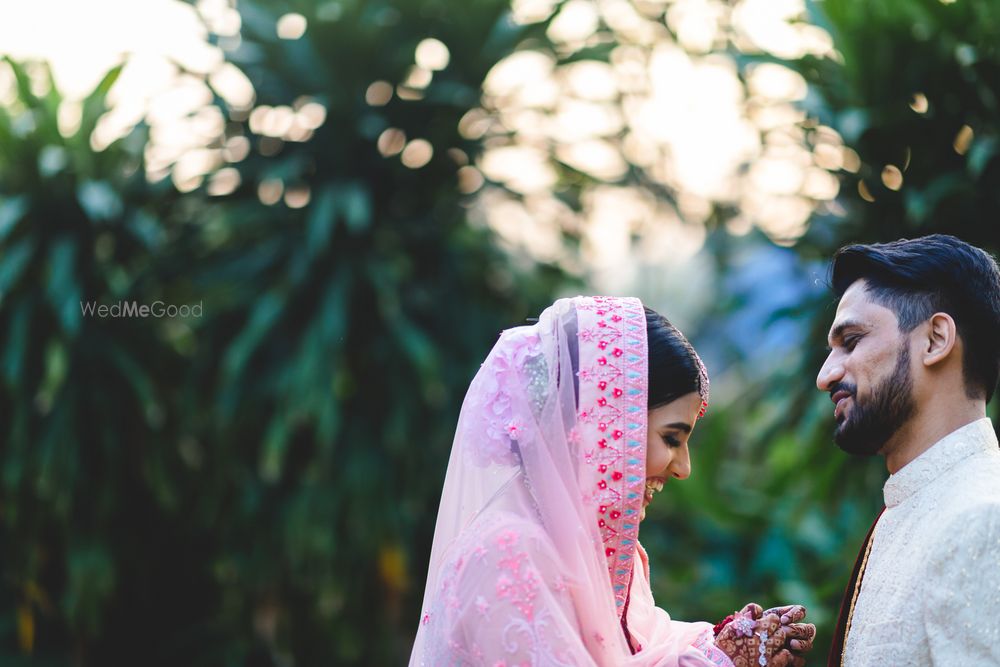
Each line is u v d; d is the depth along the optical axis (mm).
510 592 1465
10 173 3871
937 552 1318
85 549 3842
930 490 1401
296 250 3969
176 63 4055
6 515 3832
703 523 4285
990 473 1371
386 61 4055
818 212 3221
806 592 3488
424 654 1546
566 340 1574
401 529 3977
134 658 4086
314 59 4008
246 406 3947
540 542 1497
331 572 3877
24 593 3881
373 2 4016
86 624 3867
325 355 3822
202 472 4031
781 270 3881
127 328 3916
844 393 1460
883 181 2986
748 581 3973
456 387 4051
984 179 2758
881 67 2906
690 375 1586
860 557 1506
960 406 1414
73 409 3812
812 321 3219
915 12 2811
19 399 3756
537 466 1533
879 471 3102
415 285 4137
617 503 1538
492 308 4266
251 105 4152
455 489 1613
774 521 3941
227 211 4051
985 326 1409
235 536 4000
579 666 1436
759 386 3518
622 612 1621
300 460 4035
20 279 3832
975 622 1270
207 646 4109
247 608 4004
